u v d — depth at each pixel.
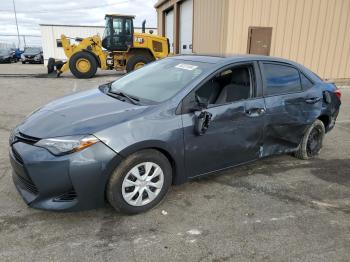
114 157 2.89
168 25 19.23
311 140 4.73
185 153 3.33
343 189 3.95
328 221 3.25
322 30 11.75
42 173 2.81
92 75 14.84
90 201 2.93
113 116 3.08
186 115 3.30
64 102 3.62
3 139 5.31
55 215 3.15
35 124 3.13
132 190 3.12
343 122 7.13
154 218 3.17
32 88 11.05
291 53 11.55
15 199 3.40
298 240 2.93
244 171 4.34
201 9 13.06
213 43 11.88
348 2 11.77
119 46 15.52
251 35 10.85
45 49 28.75
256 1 10.72
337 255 2.75
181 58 4.19
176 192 3.69
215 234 2.96
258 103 3.84
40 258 2.57
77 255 2.62
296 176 4.25
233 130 3.65
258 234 2.99
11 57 33.56
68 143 2.81
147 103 3.35
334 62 12.30
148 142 3.03
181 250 2.73
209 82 3.56
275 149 4.25
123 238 2.85
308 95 4.41
